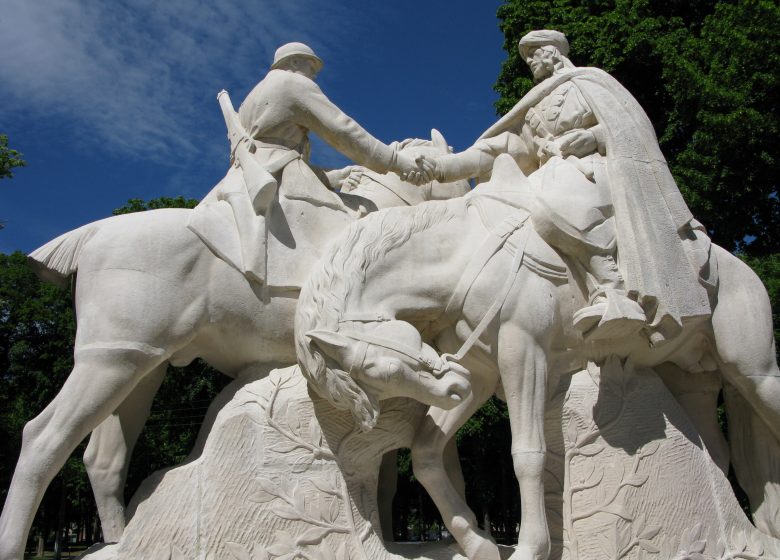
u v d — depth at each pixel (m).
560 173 3.54
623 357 3.63
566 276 3.38
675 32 9.12
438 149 4.17
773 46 7.95
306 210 3.61
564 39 4.17
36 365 14.47
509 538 11.66
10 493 2.95
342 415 3.29
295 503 3.12
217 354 3.54
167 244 3.34
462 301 3.26
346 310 3.10
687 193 8.19
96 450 3.37
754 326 3.61
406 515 15.56
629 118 3.70
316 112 3.74
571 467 3.45
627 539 3.33
